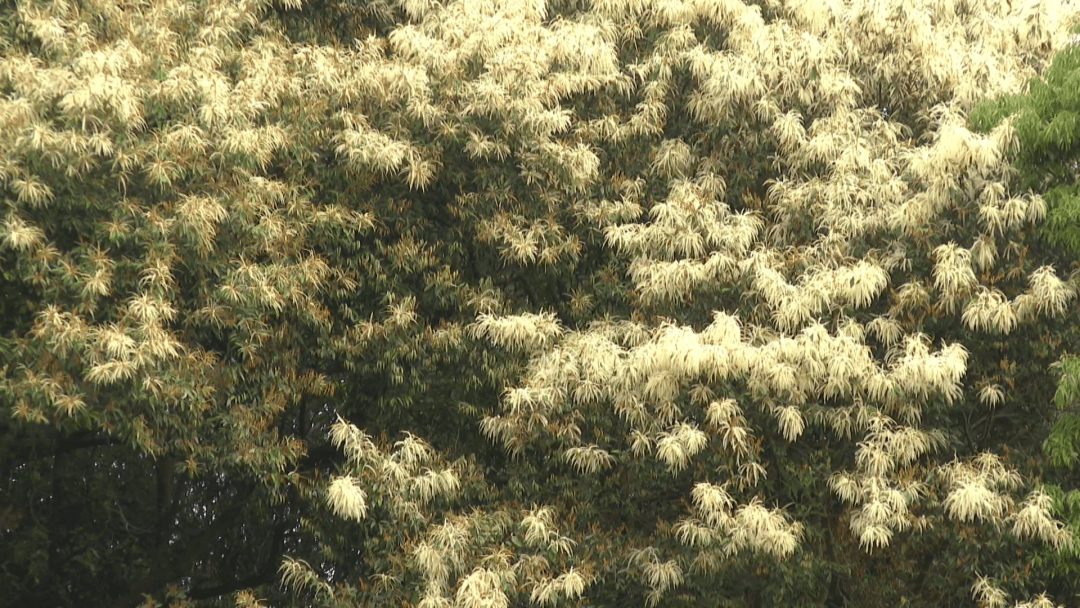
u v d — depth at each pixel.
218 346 21.19
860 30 23.14
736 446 19.20
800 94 22.19
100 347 16.70
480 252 22.69
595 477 21.22
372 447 20.03
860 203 20.80
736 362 18.33
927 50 22.78
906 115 23.64
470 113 21.11
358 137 20.23
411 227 22.14
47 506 25.00
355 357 21.97
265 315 20.00
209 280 19.19
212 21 20.58
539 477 21.83
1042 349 20.22
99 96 16.72
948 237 20.52
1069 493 18.61
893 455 18.84
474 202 21.89
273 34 22.08
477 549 19.58
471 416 22.33
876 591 20.98
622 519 21.94
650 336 20.58
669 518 21.72
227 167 18.89
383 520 20.03
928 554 21.09
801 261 20.45
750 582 20.64
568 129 22.47
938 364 18.30
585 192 22.08
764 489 20.44
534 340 20.80
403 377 21.89
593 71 21.86
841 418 19.16
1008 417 21.30
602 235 22.55
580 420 20.64
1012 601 19.61
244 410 19.88
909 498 18.66
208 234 18.25
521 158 21.62
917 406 19.38
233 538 26.14
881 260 20.48
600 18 23.14
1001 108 20.27
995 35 24.81
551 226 21.77
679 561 20.06
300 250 20.77
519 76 20.80
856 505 19.83
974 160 19.27
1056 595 19.98
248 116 19.23
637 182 22.50
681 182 22.09
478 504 21.66
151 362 17.03
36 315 16.86
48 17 18.06
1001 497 18.86
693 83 23.17
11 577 24.22
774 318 19.98
